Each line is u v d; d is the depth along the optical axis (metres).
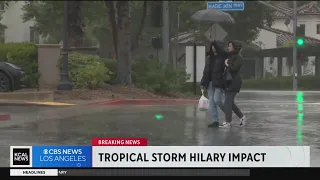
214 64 39.72
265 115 47.78
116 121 44.81
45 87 72.12
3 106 58.69
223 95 42.97
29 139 34.22
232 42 39.47
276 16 107.19
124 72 77.94
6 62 68.19
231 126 40.78
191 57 79.31
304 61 48.28
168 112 53.06
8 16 103.75
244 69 85.38
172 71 78.62
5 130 38.75
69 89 69.44
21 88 68.62
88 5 109.94
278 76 57.06
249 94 53.88
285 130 38.28
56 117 48.16
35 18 125.44
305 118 45.66
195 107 59.50
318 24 54.41
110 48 127.50
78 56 76.19
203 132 37.53
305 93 46.88
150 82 78.12
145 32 121.31
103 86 75.62
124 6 78.69
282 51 58.03
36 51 72.69
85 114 51.03
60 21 124.25
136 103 66.00
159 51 88.00
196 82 77.62
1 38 90.69
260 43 96.50
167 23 82.06
